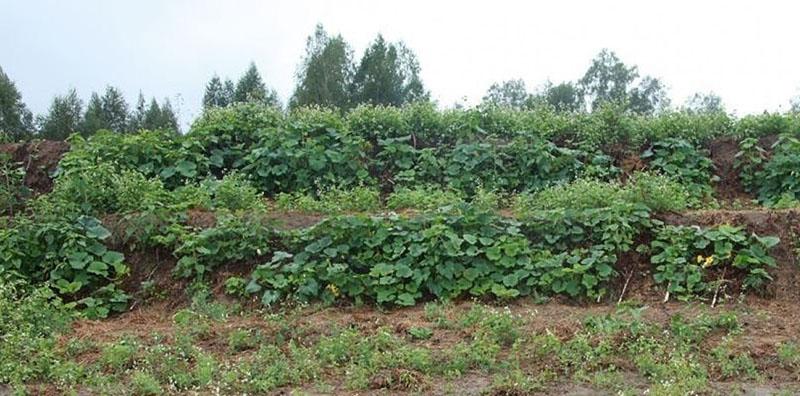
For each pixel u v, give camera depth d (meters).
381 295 7.96
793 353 6.38
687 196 10.02
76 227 8.62
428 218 8.48
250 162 10.84
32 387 5.87
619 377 6.04
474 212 8.52
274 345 6.82
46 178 10.86
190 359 6.49
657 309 7.55
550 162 10.86
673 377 5.97
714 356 6.41
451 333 7.06
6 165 10.38
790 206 9.59
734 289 7.96
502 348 6.70
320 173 10.70
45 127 20.88
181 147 10.70
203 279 8.43
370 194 10.04
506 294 7.90
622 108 11.75
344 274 8.05
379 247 8.36
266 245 8.55
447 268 8.11
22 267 8.44
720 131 11.62
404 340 6.85
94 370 6.20
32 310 7.31
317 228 8.45
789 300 7.86
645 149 11.45
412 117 11.60
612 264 8.31
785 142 10.94
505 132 11.50
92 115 21.70
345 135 11.01
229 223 8.64
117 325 7.67
